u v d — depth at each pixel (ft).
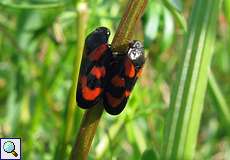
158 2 0.45
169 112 0.25
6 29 0.55
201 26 0.25
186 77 0.25
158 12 0.45
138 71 0.25
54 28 0.51
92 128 0.26
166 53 0.61
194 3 0.26
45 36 0.54
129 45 0.25
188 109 0.25
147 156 0.31
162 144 0.25
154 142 0.50
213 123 0.60
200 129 0.61
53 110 0.52
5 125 0.51
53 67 0.56
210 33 0.25
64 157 0.37
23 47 0.54
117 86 0.25
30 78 0.54
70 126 0.38
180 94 0.25
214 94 0.43
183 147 0.25
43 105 0.49
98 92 0.25
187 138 0.25
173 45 0.62
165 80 0.60
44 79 0.50
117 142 0.47
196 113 0.25
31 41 0.52
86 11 0.40
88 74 0.24
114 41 0.25
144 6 0.24
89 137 0.26
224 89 0.64
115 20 0.47
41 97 0.50
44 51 0.57
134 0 0.24
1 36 0.56
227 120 0.44
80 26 0.40
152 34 0.44
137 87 0.47
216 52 0.65
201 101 0.25
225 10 0.48
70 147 0.40
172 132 0.25
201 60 0.25
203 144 0.60
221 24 0.62
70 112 0.38
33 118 0.48
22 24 0.53
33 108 0.53
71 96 0.38
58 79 0.53
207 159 0.56
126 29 0.25
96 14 0.47
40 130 0.51
